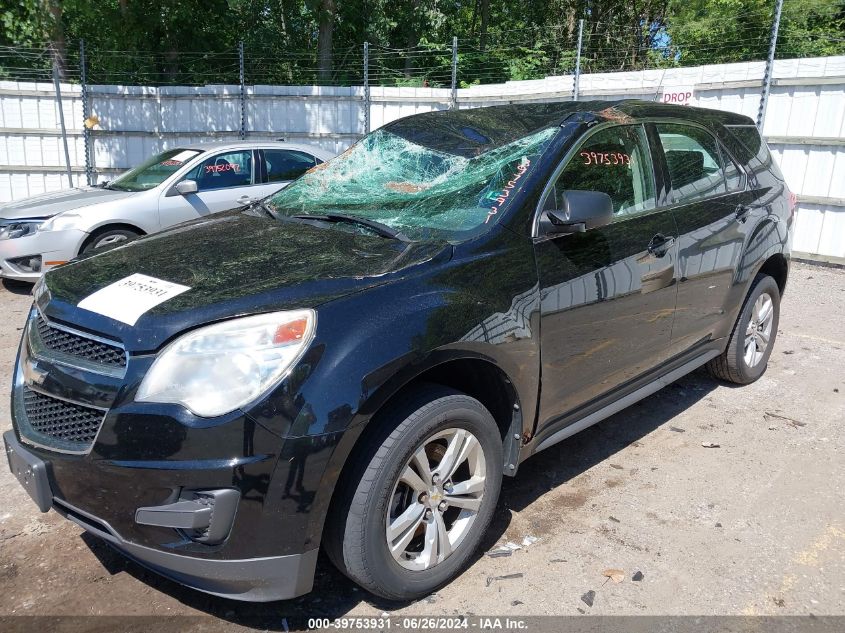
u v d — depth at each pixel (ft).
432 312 8.65
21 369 9.25
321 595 9.30
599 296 10.93
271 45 63.10
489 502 9.70
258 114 44.24
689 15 61.77
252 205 13.14
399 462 8.34
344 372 7.84
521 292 9.73
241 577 7.80
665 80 32.99
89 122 38.52
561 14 79.00
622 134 12.22
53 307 8.77
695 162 13.89
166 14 55.88
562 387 10.78
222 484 7.52
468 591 9.40
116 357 8.00
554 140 11.10
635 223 11.82
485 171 11.03
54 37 49.19
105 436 7.72
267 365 7.68
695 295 13.41
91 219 23.91
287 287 8.41
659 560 10.09
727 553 10.28
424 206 10.80
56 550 10.20
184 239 10.59
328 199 12.00
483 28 74.38
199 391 7.58
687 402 15.92
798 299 24.90
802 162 29.58
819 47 49.14
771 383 17.07
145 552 7.92
